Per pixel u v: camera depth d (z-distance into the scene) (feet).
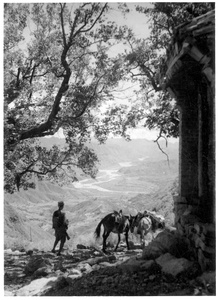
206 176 29.53
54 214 42.14
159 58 60.64
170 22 57.36
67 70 58.23
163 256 25.32
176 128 62.49
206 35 23.31
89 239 55.62
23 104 65.92
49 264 32.63
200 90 29.99
